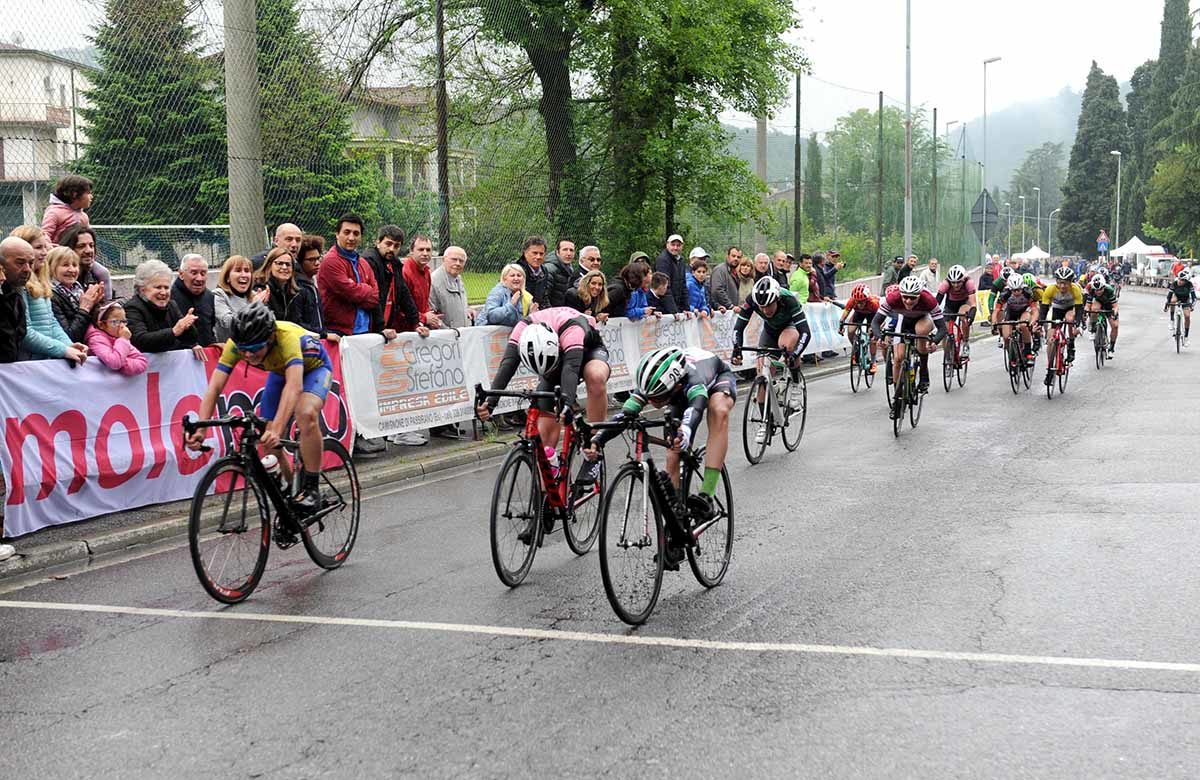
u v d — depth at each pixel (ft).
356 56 37.50
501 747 10.99
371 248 28.84
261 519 17.08
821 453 29.68
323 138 34.63
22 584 17.72
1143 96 312.91
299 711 12.07
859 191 94.94
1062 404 39.78
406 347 29.09
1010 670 12.96
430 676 13.12
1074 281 45.83
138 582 17.75
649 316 38.93
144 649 14.33
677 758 10.65
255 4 29.17
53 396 20.49
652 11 50.93
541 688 12.65
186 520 21.35
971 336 79.15
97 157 26.84
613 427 15.23
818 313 56.44
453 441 30.71
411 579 17.74
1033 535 19.80
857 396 43.45
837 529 20.66
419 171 40.60
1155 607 15.37
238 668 13.52
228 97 27.91
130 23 27.04
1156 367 53.47
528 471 17.62
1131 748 10.71
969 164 146.10
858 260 92.22
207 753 11.00
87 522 20.98
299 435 18.08
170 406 22.90
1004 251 509.76
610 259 51.21
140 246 30.42
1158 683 12.44
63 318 21.52
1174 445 29.60
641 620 15.14
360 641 14.52
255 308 16.72
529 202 46.03
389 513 22.91
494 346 32.42
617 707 12.01
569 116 49.03
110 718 11.96
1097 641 13.94
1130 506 22.06
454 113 43.21
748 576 17.51
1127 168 273.95
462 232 41.57
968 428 34.06
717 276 46.16
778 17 58.59
